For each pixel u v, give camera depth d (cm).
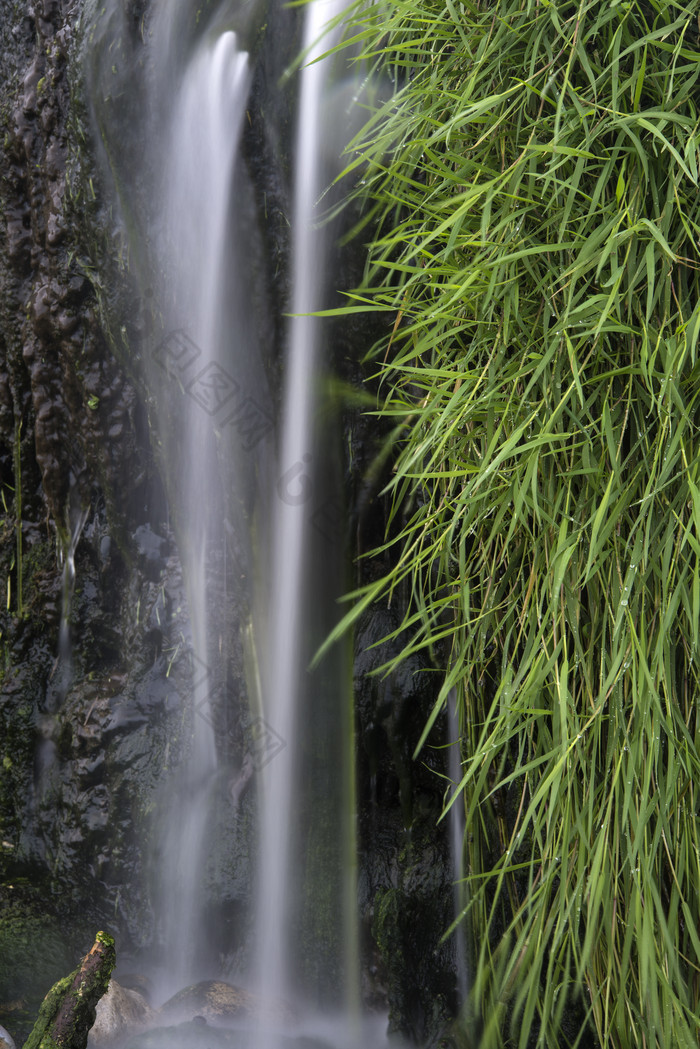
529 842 190
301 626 219
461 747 188
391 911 202
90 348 233
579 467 152
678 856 140
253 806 225
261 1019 196
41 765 253
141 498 240
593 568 144
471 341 163
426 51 164
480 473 148
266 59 199
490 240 154
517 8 152
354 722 216
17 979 205
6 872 245
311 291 205
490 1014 178
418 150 170
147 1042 178
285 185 202
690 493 136
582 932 168
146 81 204
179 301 209
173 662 236
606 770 144
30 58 244
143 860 232
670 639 142
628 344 146
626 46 146
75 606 251
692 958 154
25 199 245
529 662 147
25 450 258
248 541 217
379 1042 202
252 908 221
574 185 136
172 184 207
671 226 143
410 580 213
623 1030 143
